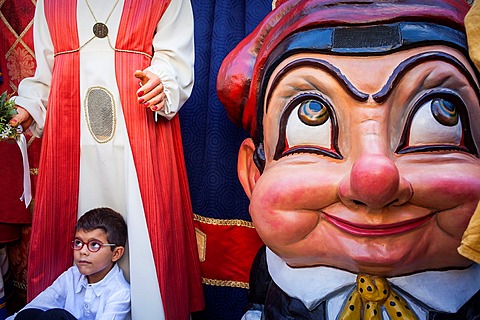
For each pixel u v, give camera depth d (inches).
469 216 44.2
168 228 65.1
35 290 66.9
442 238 45.5
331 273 49.3
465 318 47.4
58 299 65.8
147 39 65.2
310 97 47.8
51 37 66.9
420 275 47.5
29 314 60.9
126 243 67.2
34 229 66.4
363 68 45.6
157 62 65.5
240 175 58.9
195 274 72.0
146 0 64.6
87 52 65.2
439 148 45.5
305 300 49.5
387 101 44.7
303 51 48.3
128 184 63.4
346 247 45.3
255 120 55.8
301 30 49.3
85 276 66.5
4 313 81.0
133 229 62.9
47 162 65.9
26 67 84.5
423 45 45.6
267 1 75.1
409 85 44.9
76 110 65.8
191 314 74.7
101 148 65.7
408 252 44.4
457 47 46.1
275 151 50.4
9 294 86.4
